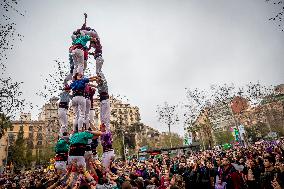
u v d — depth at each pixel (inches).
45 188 345.4
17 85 810.8
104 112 409.1
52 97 1044.5
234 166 359.3
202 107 1716.3
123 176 346.3
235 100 1760.6
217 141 2161.7
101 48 442.0
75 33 434.6
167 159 743.7
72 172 322.3
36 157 2507.4
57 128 1364.4
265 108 2006.6
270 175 298.2
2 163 2437.3
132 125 3120.1
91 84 397.4
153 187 310.5
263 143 1256.2
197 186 435.5
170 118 2046.0
